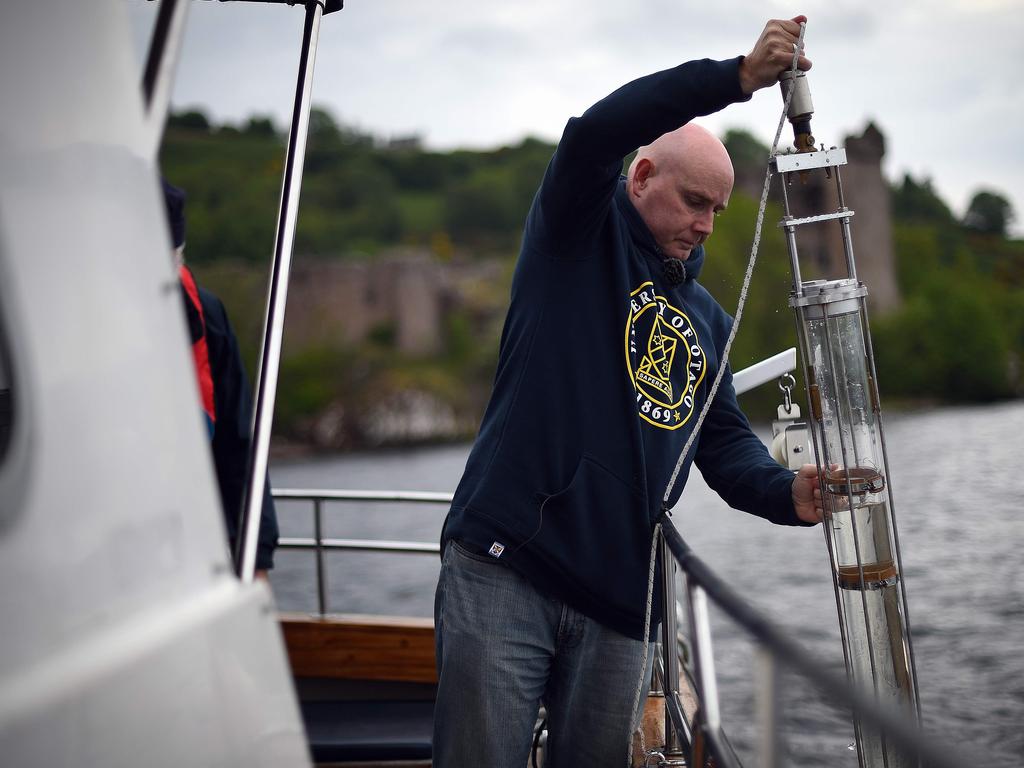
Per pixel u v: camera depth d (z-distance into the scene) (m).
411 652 3.51
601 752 2.17
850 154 89.12
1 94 0.88
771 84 1.89
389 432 77.38
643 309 2.15
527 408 2.08
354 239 98.44
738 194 64.19
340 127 118.94
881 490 1.93
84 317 0.92
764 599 29.16
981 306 85.25
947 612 27.11
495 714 2.07
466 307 84.75
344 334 82.06
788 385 2.25
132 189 1.00
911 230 91.69
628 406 2.10
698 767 1.59
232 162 99.00
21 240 0.87
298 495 3.61
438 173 112.69
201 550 1.02
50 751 0.80
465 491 2.14
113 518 0.91
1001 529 36.53
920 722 1.92
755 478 2.21
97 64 0.98
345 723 3.03
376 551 3.61
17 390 0.84
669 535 1.92
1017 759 17.80
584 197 1.98
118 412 0.94
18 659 0.80
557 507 2.06
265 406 1.40
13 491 0.82
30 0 0.92
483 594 2.07
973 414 75.25
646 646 2.06
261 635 1.06
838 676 0.96
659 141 2.15
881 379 83.19
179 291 1.06
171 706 0.92
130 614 0.91
